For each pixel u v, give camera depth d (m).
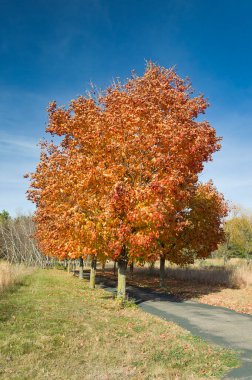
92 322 11.66
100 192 14.98
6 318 11.64
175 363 7.96
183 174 15.45
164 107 17.98
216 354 8.66
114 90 18.59
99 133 15.80
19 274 25.98
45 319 11.72
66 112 19.02
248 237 46.59
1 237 62.69
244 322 12.77
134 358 8.17
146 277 35.75
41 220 23.48
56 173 17.06
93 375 7.02
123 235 14.03
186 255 25.92
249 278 26.06
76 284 26.11
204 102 18.91
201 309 15.64
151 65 20.75
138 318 12.88
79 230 14.54
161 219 13.20
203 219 23.73
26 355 8.12
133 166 14.91
